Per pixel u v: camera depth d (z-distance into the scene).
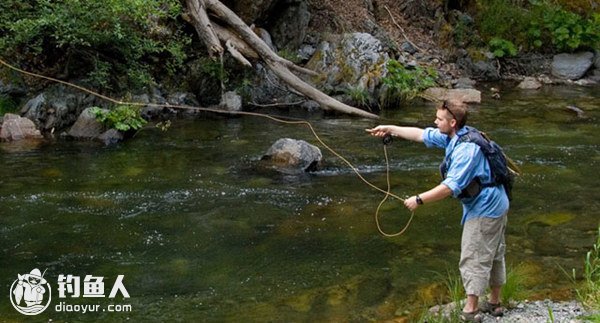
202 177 7.64
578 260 5.56
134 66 10.21
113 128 9.13
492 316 4.48
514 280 4.82
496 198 4.18
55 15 9.41
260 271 5.34
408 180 7.69
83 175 7.62
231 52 10.38
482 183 4.17
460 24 14.73
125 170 7.83
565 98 12.59
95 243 5.82
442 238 6.03
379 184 7.54
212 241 5.91
